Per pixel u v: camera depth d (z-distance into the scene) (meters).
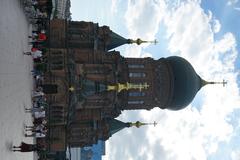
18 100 38.31
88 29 80.62
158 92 82.69
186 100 85.12
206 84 88.38
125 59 82.06
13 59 35.25
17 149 36.47
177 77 83.50
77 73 75.56
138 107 82.56
